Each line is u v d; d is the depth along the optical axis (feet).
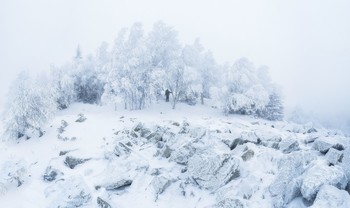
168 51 154.51
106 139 83.66
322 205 35.12
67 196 50.08
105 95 147.84
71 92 189.16
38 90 99.30
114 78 146.10
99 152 71.05
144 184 55.21
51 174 62.03
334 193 36.06
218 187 50.65
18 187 59.47
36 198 55.11
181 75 151.12
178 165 60.59
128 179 55.31
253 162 56.08
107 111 153.58
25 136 96.58
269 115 166.09
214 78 186.60
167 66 152.97
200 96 187.11
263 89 155.74
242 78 155.84
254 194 47.85
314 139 65.72
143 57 147.54
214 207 44.57
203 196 50.39
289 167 47.98
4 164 61.26
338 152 50.03
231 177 51.49
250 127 86.58
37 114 96.68
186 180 54.70
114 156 67.15
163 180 53.47
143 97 152.76
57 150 79.77
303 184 39.83
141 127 81.05
